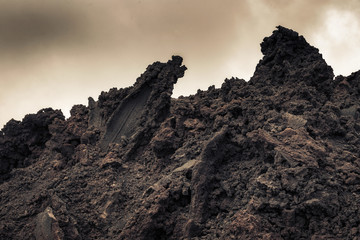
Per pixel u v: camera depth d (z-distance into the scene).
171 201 25.77
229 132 28.28
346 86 33.91
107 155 32.31
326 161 24.95
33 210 27.94
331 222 22.38
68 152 34.75
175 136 31.25
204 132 30.81
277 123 27.36
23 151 39.06
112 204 27.55
